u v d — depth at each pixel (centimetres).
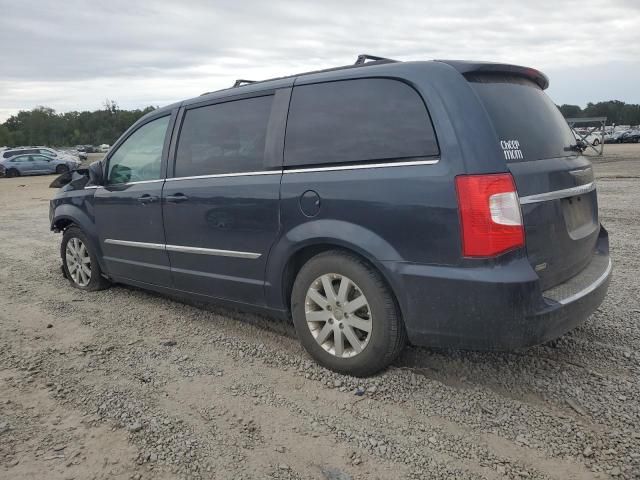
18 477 256
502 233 283
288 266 366
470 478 248
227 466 262
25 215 1338
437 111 299
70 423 303
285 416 305
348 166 330
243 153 392
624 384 326
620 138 4938
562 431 280
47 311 509
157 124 471
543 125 339
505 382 334
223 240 400
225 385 344
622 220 859
